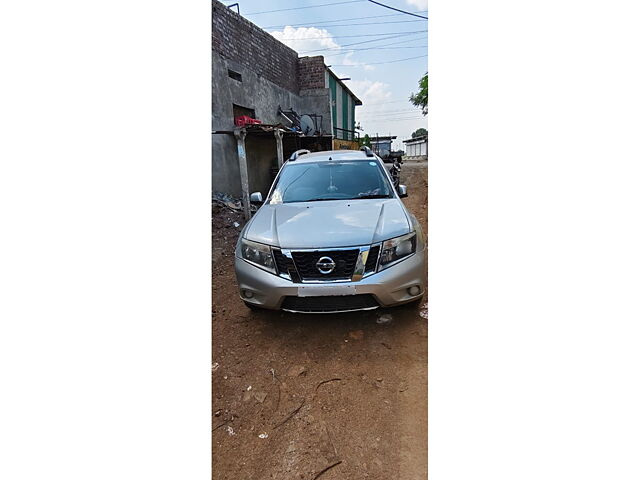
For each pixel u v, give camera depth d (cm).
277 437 181
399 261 240
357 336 257
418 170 1347
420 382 212
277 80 921
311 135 961
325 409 196
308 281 233
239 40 749
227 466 167
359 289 229
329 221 258
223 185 684
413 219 278
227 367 230
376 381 215
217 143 668
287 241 239
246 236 260
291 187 333
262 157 840
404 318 276
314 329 268
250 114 796
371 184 328
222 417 193
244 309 305
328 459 169
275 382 217
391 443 176
